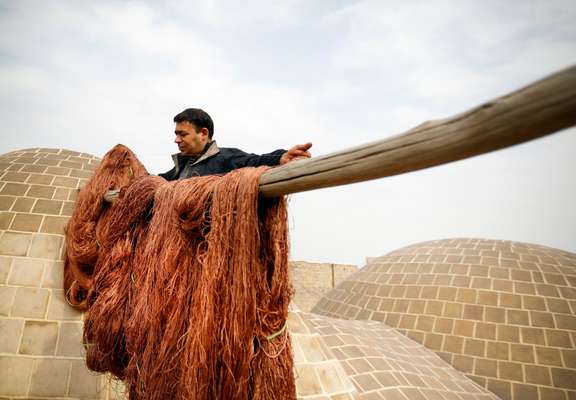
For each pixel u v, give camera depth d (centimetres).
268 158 176
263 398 155
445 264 1088
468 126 83
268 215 167
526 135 75
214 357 154
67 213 470
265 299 162
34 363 365
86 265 341
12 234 434
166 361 166
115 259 236
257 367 159
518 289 953
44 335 380
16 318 383
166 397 166
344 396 502
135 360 190
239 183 160
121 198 251
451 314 948
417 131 96
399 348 860
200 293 162
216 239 162
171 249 182
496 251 1089
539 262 1027
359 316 1081
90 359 255
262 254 166
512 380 803
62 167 534
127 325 204
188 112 234
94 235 328
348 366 707
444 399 698
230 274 158
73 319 396
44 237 439
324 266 1920
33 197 475
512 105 74
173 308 173
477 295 964
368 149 111
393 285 1103
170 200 193
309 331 562
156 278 185
